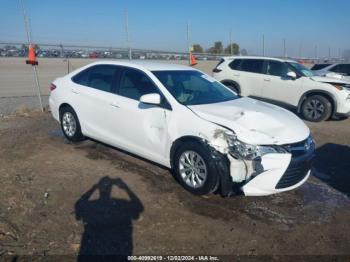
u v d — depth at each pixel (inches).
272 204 178.4
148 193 183.5
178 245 139.9
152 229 150.3
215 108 190.7
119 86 224.5
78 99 249.3
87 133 248.1
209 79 237.6
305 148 176.1
